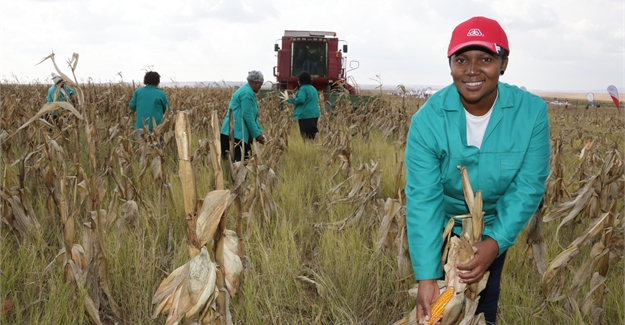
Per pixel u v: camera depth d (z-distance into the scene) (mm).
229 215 4426
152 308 3158
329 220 4918
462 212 2334
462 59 1917
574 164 7387
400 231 3301
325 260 3746
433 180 2121
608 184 4172
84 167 6078
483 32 1859
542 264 3211
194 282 1658
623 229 2703
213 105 11703
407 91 10969
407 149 2201
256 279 3350
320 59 16078
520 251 3787
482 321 2131
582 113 31203
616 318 3104
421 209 2105
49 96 6477
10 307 2973
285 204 5203
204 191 5461
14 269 3316
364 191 4598
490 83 1906
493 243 1969
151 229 4293
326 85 16375
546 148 2082
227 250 1929
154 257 3578
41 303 3047
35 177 4941
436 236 2096
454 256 1974
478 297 2047
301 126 10516
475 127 2098
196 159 6367
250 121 7199
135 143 7816
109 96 11477
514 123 2041
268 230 4352
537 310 3053
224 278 1898
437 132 2094
